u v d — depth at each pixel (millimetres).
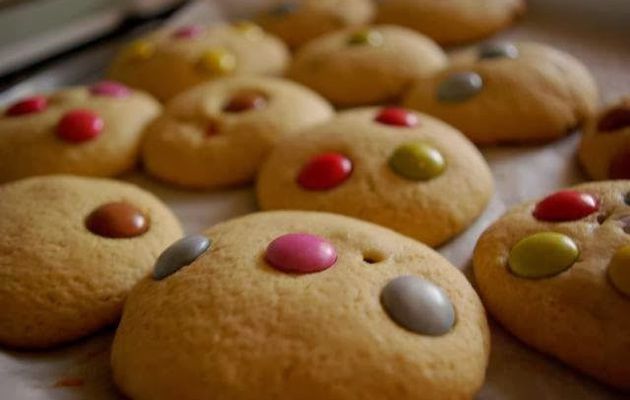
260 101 265
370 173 219
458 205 214
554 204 191
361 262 178
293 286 169
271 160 238
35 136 248
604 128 234
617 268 170
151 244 203
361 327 161
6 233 198
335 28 343
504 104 252
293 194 223
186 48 306
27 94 293
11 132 250
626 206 188
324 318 163
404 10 329
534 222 191
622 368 166
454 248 212
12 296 186
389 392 156
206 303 168
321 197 218
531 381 172
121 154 253
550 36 325
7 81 299
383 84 286
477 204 219
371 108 274
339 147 229
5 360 180
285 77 310
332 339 160
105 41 336
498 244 190
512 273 183
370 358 158
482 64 266
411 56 291
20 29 318
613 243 177
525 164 244
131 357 168
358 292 168
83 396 171
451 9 322
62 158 244
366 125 237
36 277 189
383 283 171
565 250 178
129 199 217
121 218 204
